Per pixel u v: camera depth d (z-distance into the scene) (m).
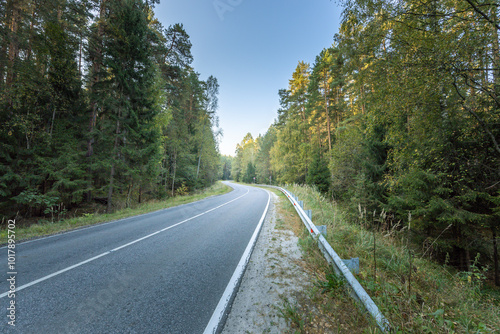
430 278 3.48
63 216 11.45
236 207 11.75
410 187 7.99
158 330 2.09
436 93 5.45
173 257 4.22
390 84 5.84
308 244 4.56
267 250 4.56
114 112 12.49
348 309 2.39
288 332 2.04
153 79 14.05
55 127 11.57
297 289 2.88
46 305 2.52
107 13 14.08
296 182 27.59
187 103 26.72
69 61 12.16
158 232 6.31
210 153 30.14
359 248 4.39
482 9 4.38
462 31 4.79
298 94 27.31
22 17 11.70
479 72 4.98
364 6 5.44
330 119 22.58
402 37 5.29
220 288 2.95
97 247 4.90
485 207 7.02
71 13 13.38
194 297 2.72
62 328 2.11
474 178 6.74
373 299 2.61
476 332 2.10
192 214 9.59
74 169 11.07
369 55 6.35
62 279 3.24
